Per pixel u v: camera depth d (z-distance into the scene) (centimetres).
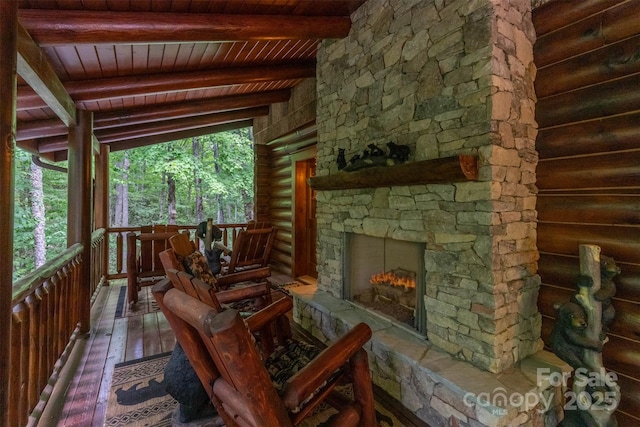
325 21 300
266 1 256
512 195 201
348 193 314
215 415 198
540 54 215
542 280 217
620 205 182
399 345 228
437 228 222
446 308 217
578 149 199
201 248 611
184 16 242
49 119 369
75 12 212
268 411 122
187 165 1045
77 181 322
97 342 305
